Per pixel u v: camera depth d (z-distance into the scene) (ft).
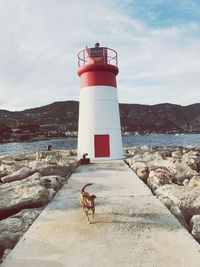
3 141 345.92
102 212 21.26
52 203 24.30
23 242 16.37
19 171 38.32
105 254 14.67
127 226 18.37
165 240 16.20
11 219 20.24
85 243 16.03
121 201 24.34
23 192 25.25
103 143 58.23
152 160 49.49
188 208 23.06
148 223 18.83
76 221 19.53
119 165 48.57
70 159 57.41
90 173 40.50
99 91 58.80
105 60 59.52
